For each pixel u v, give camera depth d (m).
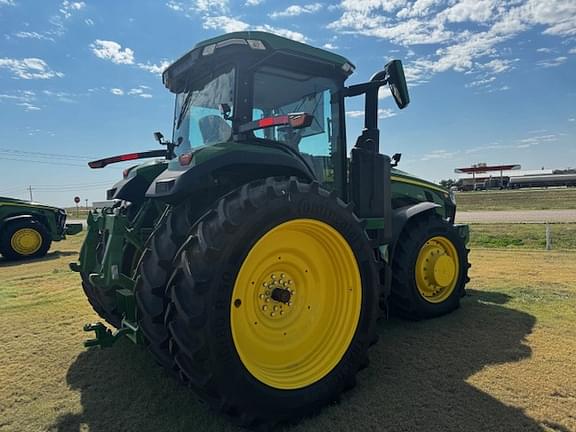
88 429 2.29
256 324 2.43
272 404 2.22
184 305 2.07
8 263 8.96
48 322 4.16
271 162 2.56
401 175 4.73
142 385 2.78
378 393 2.59
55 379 2.89
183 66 3.06
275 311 2.53
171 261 2.31
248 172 2.76
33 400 2.62
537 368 2.86
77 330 3.91
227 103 2.87
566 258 7.29
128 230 2.76
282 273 2.58
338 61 3.16
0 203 9.81
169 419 2.37
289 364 2.54
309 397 2.36
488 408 2.38
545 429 2.18
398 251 3.96
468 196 36.12
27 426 2.34
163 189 2.38
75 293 5.43
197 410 2.46
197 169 2.35
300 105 3.19
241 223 2.20
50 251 10.93
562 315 4.00
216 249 2.13
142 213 2.96
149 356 3.23
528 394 2.52
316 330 2.69
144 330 2.32
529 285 5.20
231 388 2.12
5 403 2.59
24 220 9.69
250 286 2.39
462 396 2.52
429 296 4.11
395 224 3.95
